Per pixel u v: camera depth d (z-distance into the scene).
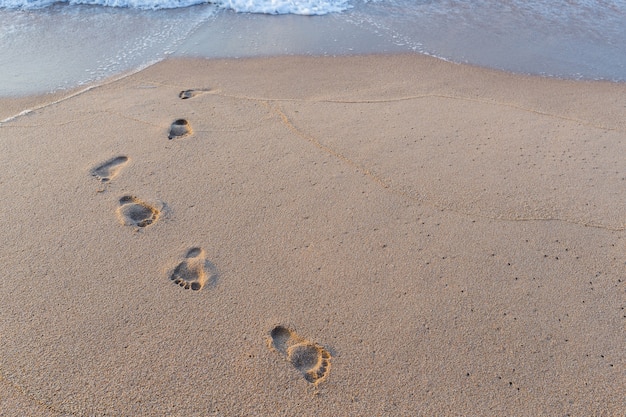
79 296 2.77
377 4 6.74
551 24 6.17
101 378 2.39
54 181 3.53
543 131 4.20
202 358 2.48
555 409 2.31
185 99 4.57
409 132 4.14
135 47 5.59
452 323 2.66
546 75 5.10
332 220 3.28
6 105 4.42
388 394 2.35
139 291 2.80
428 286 2.86
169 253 3.03
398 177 3.65
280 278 2.89
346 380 2.41
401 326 2.64
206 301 2.75
